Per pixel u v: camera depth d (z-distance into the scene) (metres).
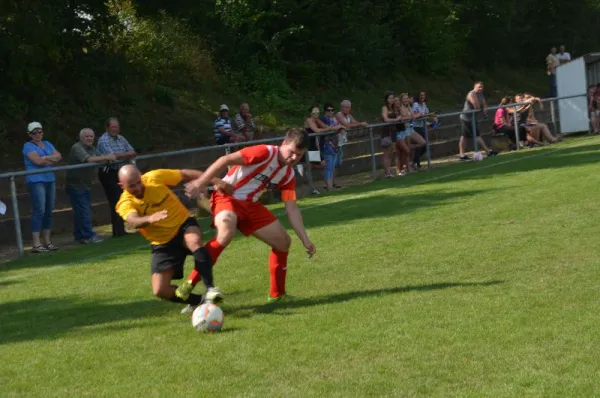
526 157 23.64
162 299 9.74
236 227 9.59
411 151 23.81
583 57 29.62
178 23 30.45
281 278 9.61
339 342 7.77
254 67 32.19
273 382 6.82
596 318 7.92
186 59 29.58
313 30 34.56
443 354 7.21
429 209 15.70
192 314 8.93
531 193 16.38
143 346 8.16
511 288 9.27
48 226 15.73
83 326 9.23
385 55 38.25
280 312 9.11
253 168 9.50
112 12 28.00
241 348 7.81
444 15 42.78
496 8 46.03
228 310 9.41
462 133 25.17
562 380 6.44
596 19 54.03
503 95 44.22
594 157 21.62
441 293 9.30
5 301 10.98
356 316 8.62
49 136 22.92
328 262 11.61
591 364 6.74
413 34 41.16
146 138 24.86
